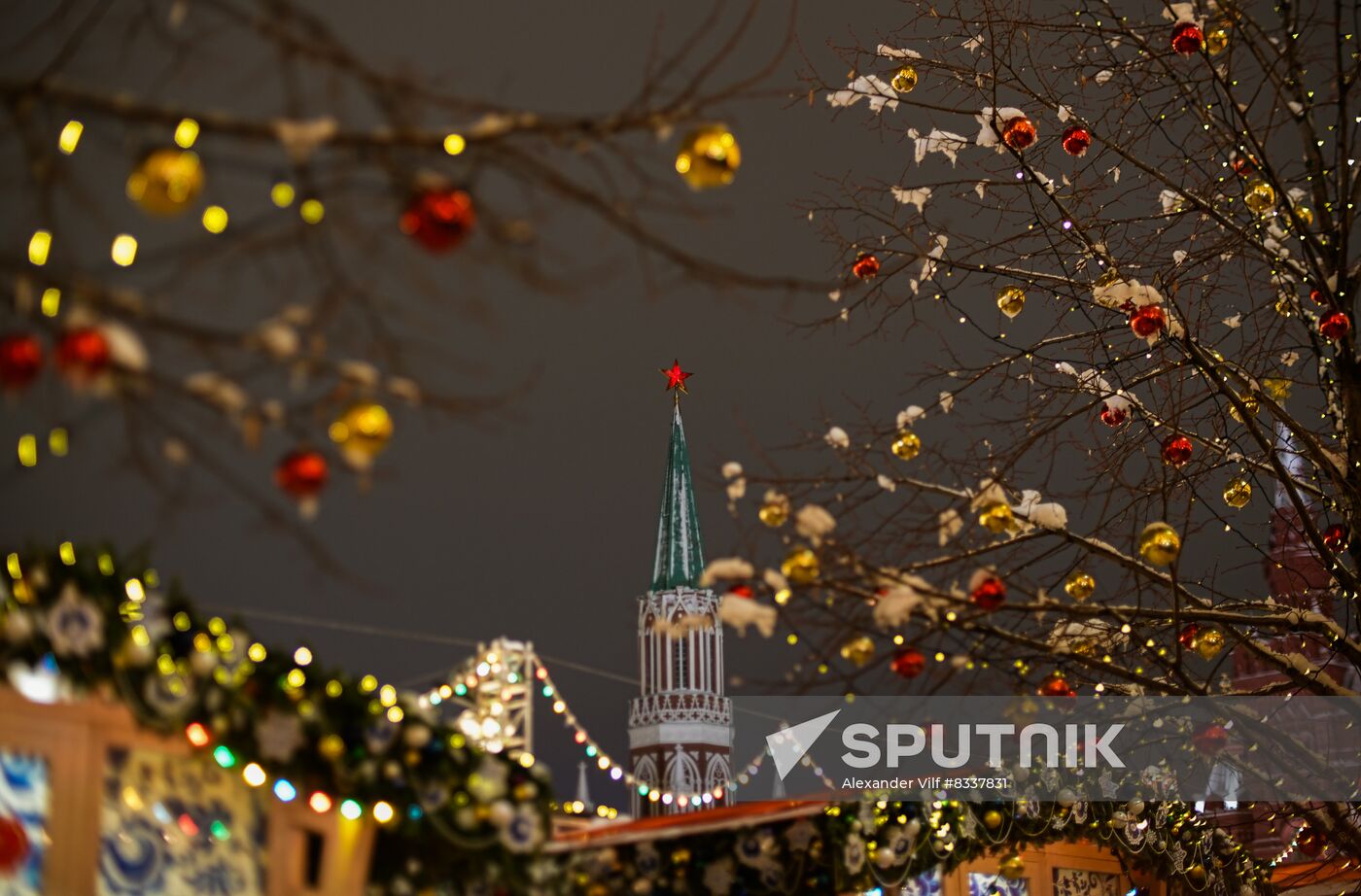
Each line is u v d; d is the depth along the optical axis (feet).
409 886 27.37
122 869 22.80
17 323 14.28
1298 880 56.49
